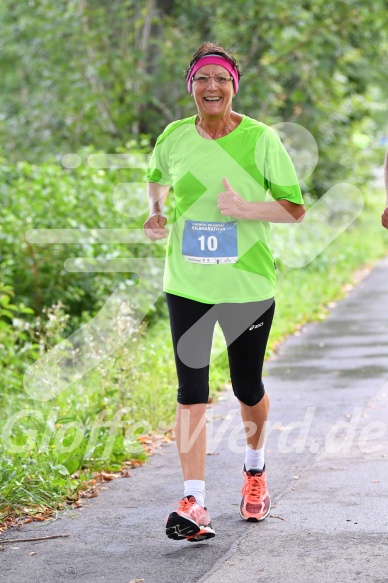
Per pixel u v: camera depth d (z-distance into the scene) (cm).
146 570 962
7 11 4309
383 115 5588
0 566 995
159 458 1450
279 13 3703
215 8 3850
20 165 2608
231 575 936
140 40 3947
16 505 1180
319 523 1086
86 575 957
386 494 1186
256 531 1069
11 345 1927
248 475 1124
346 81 4500
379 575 915
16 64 4609
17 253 2336
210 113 1046
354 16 3897
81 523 1134
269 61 3791
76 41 3838
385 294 3509
